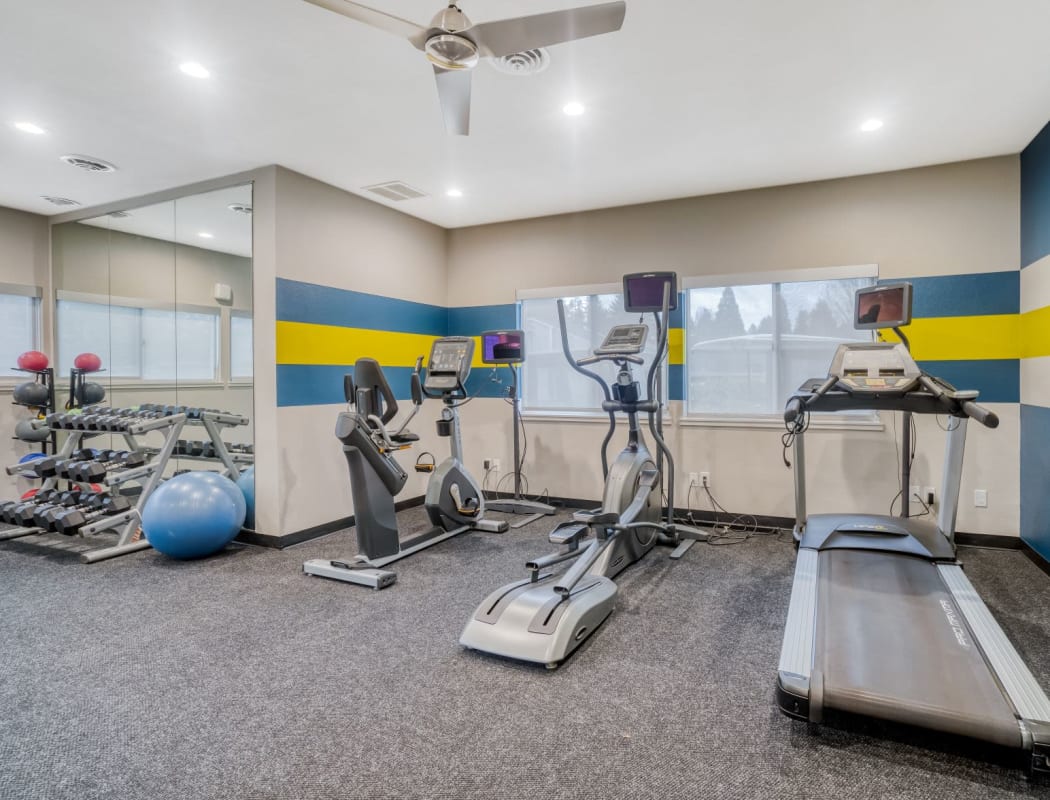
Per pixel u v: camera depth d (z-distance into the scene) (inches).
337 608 123.6
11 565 153.8
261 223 167.2
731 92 123.0
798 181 178.7
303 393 173.9
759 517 185.5
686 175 173.5
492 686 91.8
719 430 190.4
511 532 185.2
